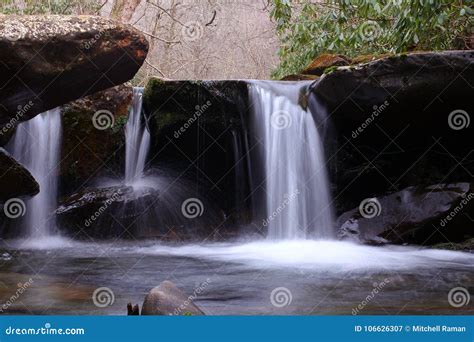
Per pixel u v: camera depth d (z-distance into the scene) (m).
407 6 11.22
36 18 8.20
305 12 15.84
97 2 22.36
